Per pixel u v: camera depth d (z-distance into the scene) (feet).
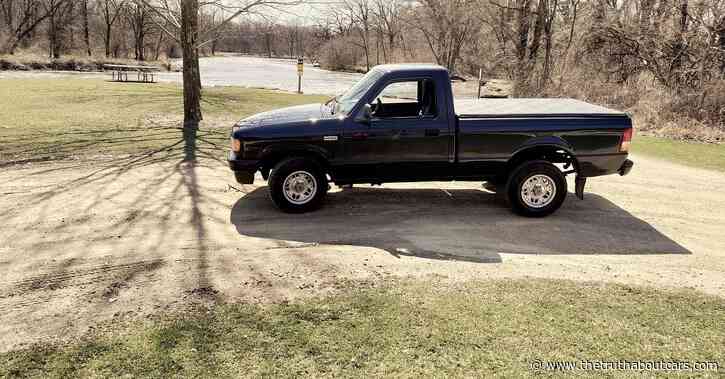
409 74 20.56
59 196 22.76
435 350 11.60
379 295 14.21
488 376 10.71
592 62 69.67
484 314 13.26
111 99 60.54
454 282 15.21
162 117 48.03
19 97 59.47
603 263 17.15
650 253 18.19
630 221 21.70
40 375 10.55
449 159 21.13
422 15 141.08
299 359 11.18
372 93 20.58
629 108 56.75
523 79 72.90
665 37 61.87
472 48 122.62
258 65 208.33
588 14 69.21
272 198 21.15
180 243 17.85
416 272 15.92
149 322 12.62
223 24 44.29
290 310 13.28
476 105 23.08
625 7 70.23
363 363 11.06
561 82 67.77
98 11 196.95
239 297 13.98
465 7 114.32
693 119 48.52
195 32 44.45
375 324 12.64
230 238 18.49
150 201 22.45
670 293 14.87
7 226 18.99
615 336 12.39
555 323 12.91
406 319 12.91
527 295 14.43
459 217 21.68
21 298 13.76
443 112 20.68
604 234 20.06
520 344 11.93
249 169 20.68
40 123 41.91
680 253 18.26
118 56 209.67
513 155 21.22
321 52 215.31
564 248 18.47
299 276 15.39
